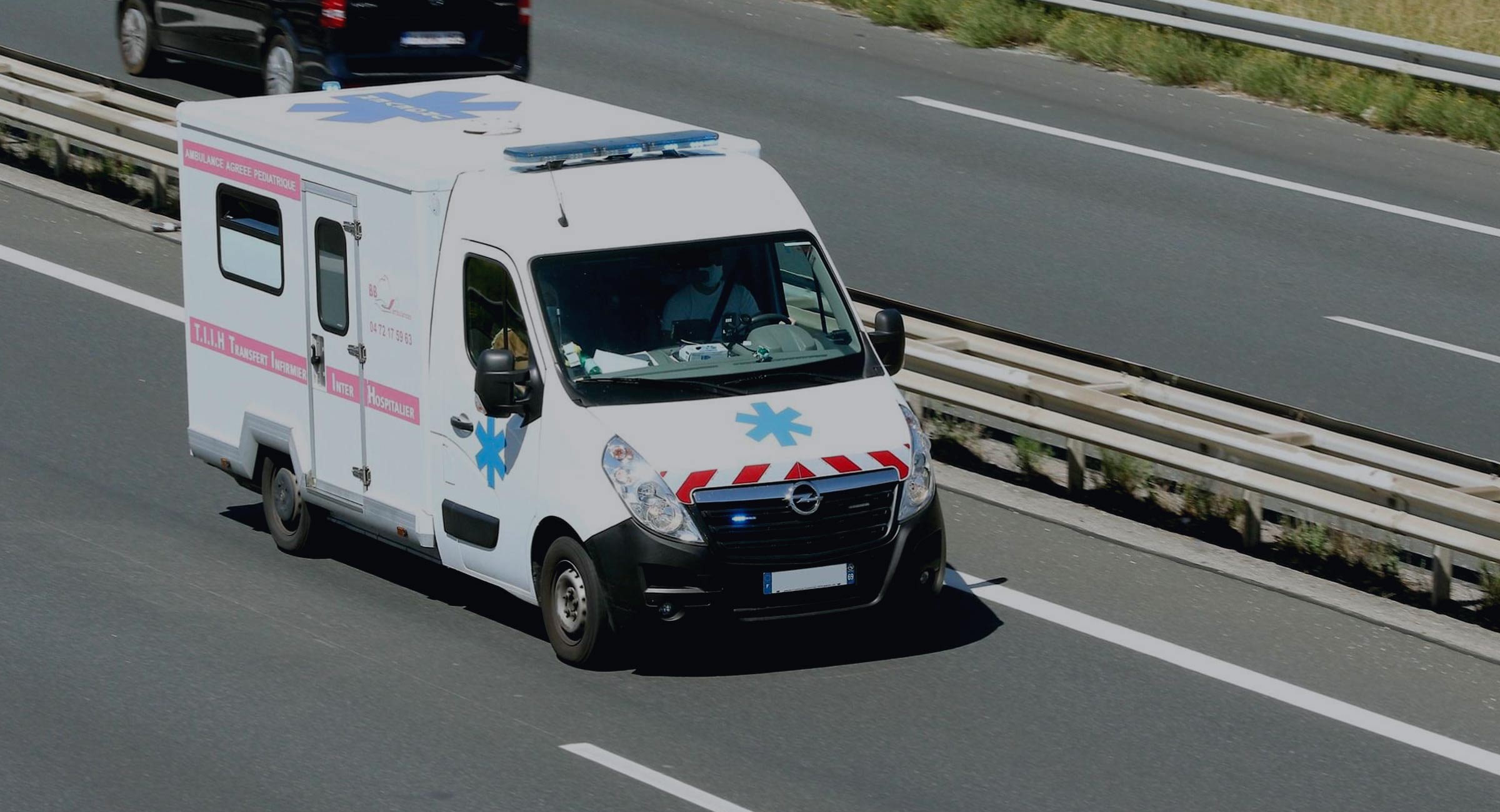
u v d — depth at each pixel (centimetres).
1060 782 2430
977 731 2577
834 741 2538
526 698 2655
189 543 3250
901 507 2748
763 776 2425
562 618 2764
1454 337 4416
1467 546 2931
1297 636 2920
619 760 2466
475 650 2827
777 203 2978
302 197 3061
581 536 2683
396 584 3106
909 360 3691
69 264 4769
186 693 2659
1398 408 3994
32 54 6506
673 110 6006
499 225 2825
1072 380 3622
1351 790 2433
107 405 3894
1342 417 3938
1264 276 4788
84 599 2983
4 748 2483
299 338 3119
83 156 5584
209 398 3338
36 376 4031
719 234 2902
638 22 7162
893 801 2362
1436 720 2648
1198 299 4616
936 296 4584
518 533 2802
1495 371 4209
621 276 2827
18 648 2798
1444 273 4841
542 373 2753
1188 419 3306
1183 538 3297
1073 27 6831
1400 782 2461
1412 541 3256
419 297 2894
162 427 3797
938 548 2806
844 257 4847
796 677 2744
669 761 2462
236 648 2817
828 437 2741
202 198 3278
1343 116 6159
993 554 3231
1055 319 4459
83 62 6462
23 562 3122
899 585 2755
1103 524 3356
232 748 2491
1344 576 3166
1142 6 6681
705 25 7156
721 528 2658
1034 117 6091
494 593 3075
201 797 2353
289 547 3225
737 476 2667
